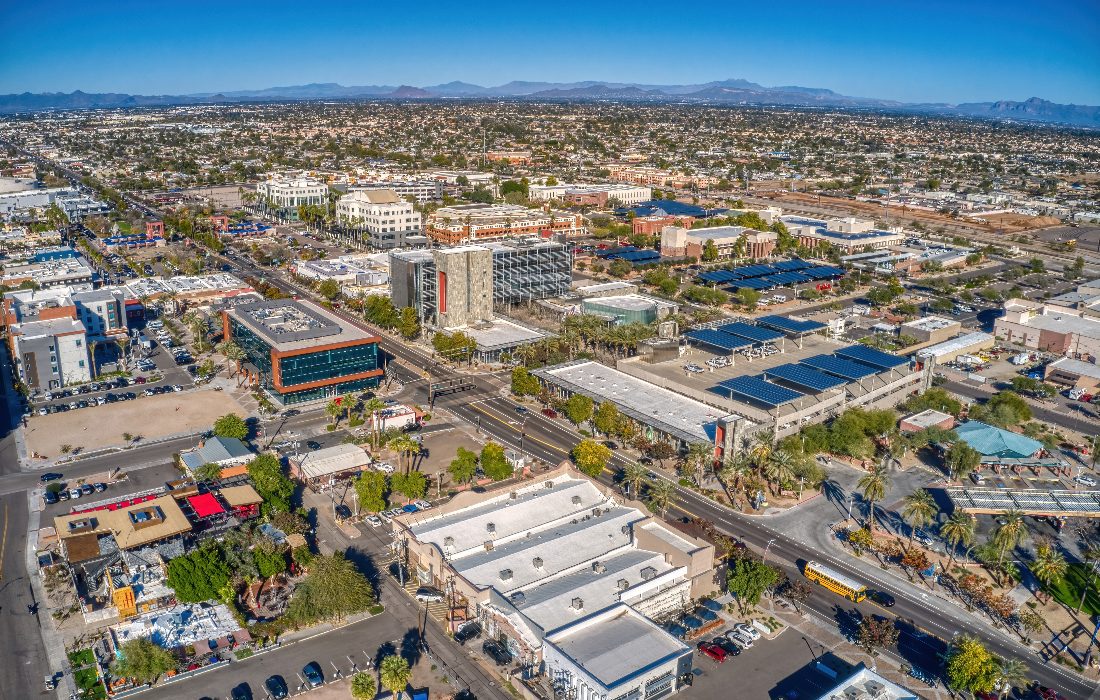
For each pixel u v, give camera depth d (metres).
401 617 155.38
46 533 177.88
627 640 137.25
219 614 154.88
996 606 157.88
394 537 176.62
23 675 136.88
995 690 135.25
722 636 150.25
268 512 186.12
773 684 138.00
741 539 182.88
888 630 145.00
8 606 155.25
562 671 132.75
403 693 133.62
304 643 147.38
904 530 187.62
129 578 160.50
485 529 171.50
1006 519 172.88
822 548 180.12
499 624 147.38
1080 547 183.25
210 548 162.38
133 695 132.88
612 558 164.25
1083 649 148.50
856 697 124.19
